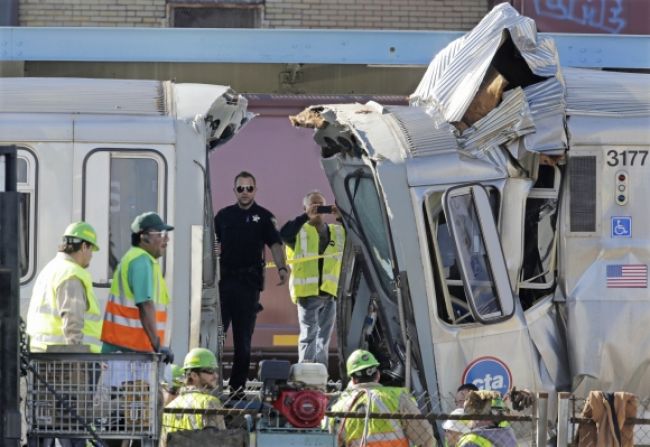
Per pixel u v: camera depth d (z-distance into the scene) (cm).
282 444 3359
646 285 4341
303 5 7356
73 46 5703
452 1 7375
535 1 6925
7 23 7238
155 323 3553
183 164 4344
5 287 3058
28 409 3178
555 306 4350
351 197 4638
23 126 4312
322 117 4525
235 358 4931
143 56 5734
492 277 4253
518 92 4341
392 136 4316
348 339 4703
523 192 4316
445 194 4247
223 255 4944
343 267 4706
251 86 6569
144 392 3188
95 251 3888
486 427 3469
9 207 3072
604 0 6881
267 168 5669
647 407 4184
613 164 4359
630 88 4472
